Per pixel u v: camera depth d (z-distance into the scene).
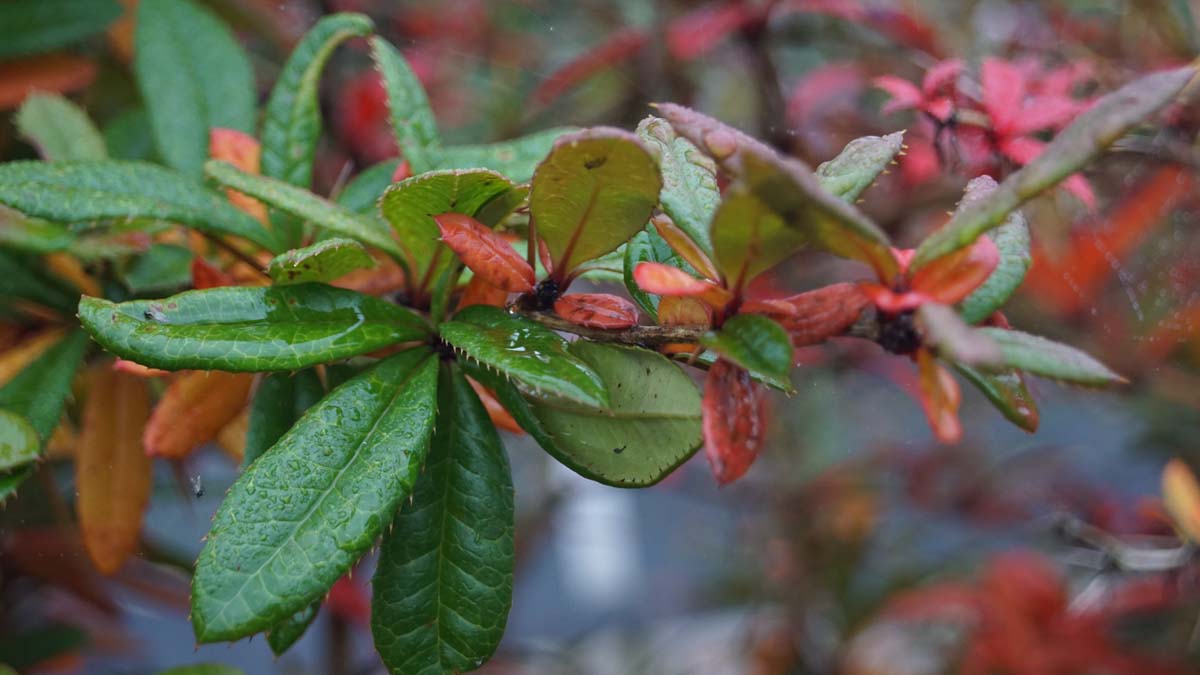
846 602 0.87
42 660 0.53
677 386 0.35
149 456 0.40
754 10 0.59
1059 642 0.65
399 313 0.35
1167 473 0.51
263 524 0.33
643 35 0.65
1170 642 0.71
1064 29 0.61
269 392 0.38
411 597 0.35
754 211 0.32
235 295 0.35
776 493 0.87
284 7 0.60
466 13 0.73
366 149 0.59
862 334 0.33
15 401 0.39
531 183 0.34
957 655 0.78
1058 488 0.77
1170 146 0.47
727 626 1.09
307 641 0.89
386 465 0.34
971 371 0.34
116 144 0.47
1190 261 0.59
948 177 0.51
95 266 0.41
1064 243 0.51
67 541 0.49
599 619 1.13
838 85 0.62
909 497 0.84
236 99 0.44
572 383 0.33
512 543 0.35
